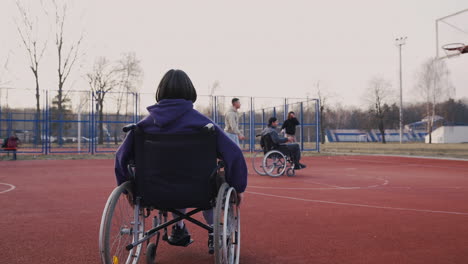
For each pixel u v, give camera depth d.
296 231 3.92
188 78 2.55
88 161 15.85
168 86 2.45
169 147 2.35
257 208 5.25
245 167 2.50
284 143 9.74
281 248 3.30
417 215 4.77
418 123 68.62
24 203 5.62
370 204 5.59
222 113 22.33
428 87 49.94
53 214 4.78
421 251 3.22
